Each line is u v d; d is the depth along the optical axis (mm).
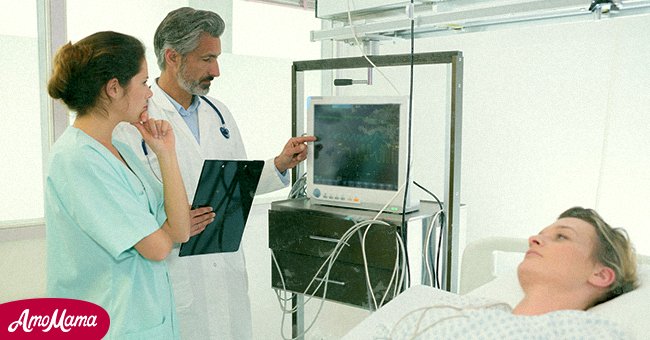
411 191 1662
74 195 1257
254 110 2781
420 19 1686
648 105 1788
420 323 1246
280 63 2879
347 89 2754
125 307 1306
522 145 2111
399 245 1576
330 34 1908
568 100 1979
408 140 1610
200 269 1696
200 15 1614
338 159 1768
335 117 1759
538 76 2049
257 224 2719
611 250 1236
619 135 1863
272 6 2820
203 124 1794
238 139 1927
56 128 2109
